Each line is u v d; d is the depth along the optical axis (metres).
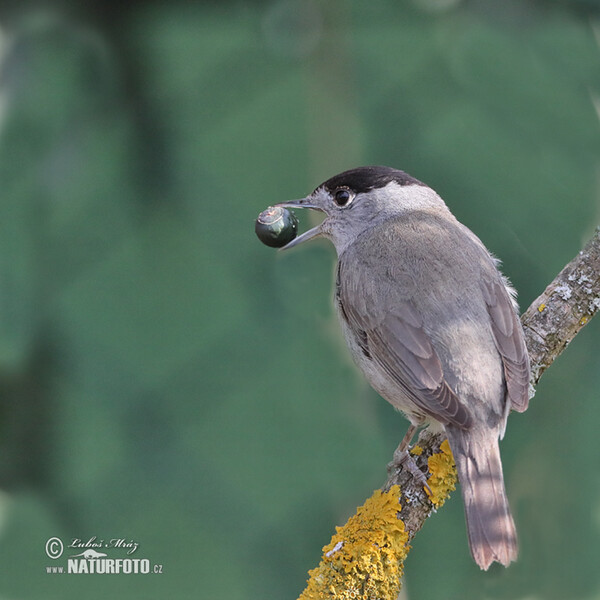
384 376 8.31
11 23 11.77
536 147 11.98
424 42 12.38
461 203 11.75
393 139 12.06
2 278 11.22
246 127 12.29
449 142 12.00
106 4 11.98
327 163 11.71
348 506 10.46
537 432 11.04
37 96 11.80
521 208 11.71
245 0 12.47
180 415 11.02
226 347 11.34
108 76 12.08
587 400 11.09
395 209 9.19
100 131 12.02
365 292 8.34
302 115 12.23
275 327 11.40
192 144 12.27
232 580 10.20
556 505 10.76
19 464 10.86
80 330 11.27
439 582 10.47
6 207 11.48
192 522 10.55
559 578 10.51
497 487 7.29
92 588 10.45
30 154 11.73
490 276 8.23
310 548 10.38
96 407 11.03
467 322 7.91
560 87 12.16
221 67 12.45
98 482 10.76
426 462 7.38
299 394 10.93
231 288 11.64
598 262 7.94
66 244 11.61
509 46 12.27
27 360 11.05
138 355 11.25
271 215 9.35
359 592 6.79
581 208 11.71
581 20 12.35
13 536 10.57
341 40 11.95
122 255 11.70
